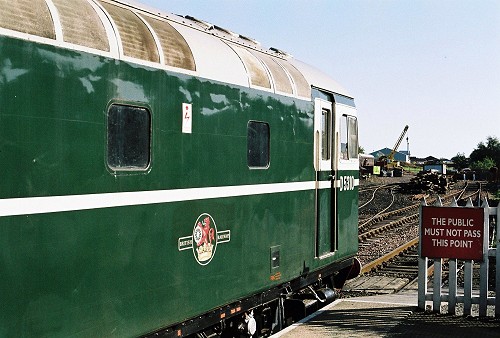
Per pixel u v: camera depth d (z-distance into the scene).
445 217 8.63
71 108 4.79
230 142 6.95
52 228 4.62
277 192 8.09
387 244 17.36
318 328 7.91
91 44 5.01
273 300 8.32
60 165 4.69
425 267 8.87
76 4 5.12
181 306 6.14
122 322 5.34
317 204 9.45
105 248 5.13
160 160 5.80
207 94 6.51
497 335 7.62
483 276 8.48
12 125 4.30
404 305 9.23
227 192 6.91
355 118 11.02
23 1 4.54
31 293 4.45
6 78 4.27
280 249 8.21
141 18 6.01
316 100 9.30
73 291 4.81
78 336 4.87
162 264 5.84
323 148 9.72
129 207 5.40
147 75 5.62
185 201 6.17
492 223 18.31
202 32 7.19
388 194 43.12
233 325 7.75
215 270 6.71
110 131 5.20
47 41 4.59
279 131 8.11
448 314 8.69
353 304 9.35
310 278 9.41
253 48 8.44
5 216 4.25
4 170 4.25
